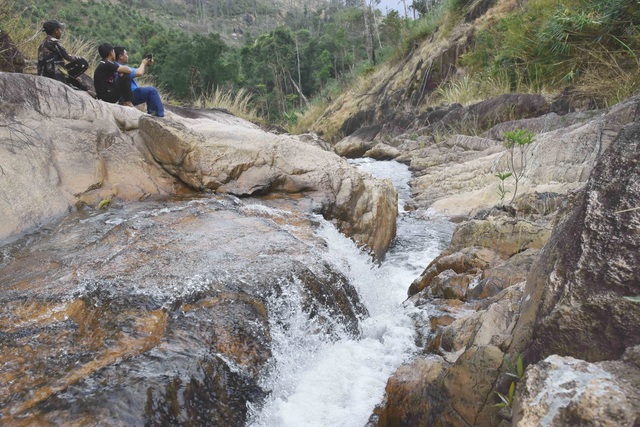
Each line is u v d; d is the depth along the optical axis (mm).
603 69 8859
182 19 106438
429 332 3273
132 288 2863
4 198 3988
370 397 2725
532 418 1388
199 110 11578
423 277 4312
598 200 1921
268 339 2773
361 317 3598
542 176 6457
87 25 65812
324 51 41188
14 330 2543
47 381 2197
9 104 4531
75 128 4934
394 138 13078
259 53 42188
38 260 3336
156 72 29250
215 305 2811
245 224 4098
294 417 2574
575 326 1740
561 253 2037
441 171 8758
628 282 1685
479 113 10930
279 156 5625
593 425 1264
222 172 5254
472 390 2061
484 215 5699
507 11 14922
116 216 4281
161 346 2443
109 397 2086
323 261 3605
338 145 15945
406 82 18125
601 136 6082
